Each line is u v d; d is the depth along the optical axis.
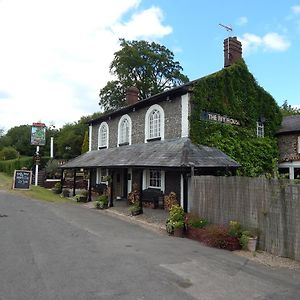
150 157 16.11
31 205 17.19
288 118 24.00
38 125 30.98
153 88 41.94
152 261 7.76
